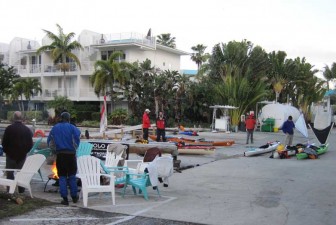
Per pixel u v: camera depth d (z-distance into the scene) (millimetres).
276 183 11227
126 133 28000
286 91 55125
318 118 27484
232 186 10719
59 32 46594
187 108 41281
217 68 43719
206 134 32500
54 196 8945
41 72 52500
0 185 8992
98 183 8469
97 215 7449
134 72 40938
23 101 55219
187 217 7449
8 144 8820
